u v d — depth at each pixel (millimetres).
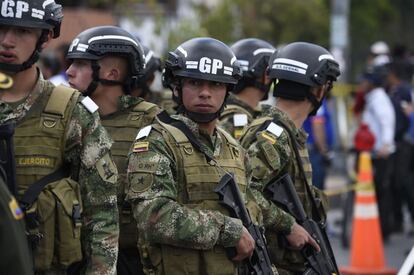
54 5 10266
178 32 40562
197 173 11266
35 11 10055
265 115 13578
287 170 13406
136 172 11078
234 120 15172
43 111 10266
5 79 9867
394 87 30594
